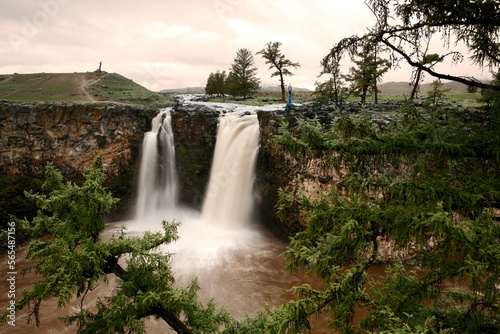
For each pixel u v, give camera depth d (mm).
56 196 6875
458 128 5652
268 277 18938
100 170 8031
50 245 6426
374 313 5715
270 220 24781
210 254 21812
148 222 29438
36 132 27375
